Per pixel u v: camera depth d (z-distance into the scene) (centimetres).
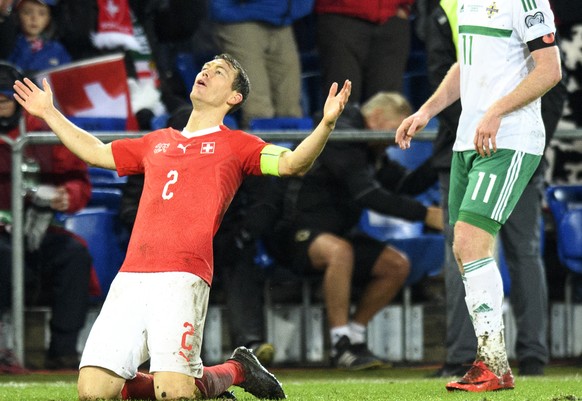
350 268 2742
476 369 1850
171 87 3328
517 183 1834
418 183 2903
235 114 3278
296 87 3306
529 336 2433
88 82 3027
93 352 1577
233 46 3198
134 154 1722
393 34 3334
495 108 1808
